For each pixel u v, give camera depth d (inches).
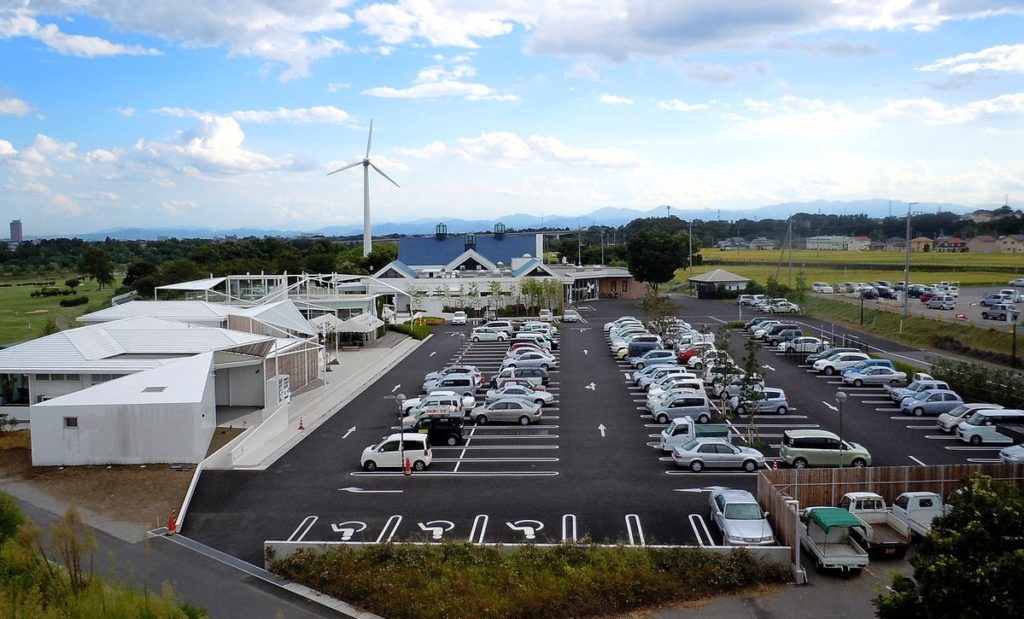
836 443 1252.5
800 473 1035.9
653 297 2989.7
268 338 1705.2
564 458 1321.4
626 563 859.4
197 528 1026.7
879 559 924.0
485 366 2282.2
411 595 809.5
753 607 808.9
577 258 5949.8
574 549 884.6
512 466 1278.3
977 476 682.2
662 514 1050.1
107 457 1261.1
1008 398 1620.3
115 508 1095.0
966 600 591.5
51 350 1560.0
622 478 1207.6
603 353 2504.9
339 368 2226.9
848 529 914.7
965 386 1726.1
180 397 1273.4
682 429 1342.3
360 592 830.5
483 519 1039.0
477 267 4296.3
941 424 1486.2
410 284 3673.7
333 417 1646.2
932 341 2519.7
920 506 969.5
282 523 1037.8
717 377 1574.8
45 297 4576.8
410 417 1544.0
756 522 940.0
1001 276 4638.3
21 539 785.6
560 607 797.9
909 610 633.6
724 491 1025.5
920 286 3890.3
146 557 929.5
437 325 3366.1
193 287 2679.6
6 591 697.6
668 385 1716.3
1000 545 610.2
